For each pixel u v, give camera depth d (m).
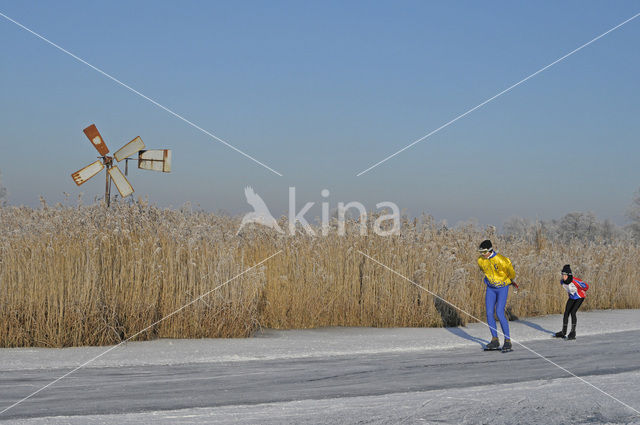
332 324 15.17
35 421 6.34
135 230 14.30
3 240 12.32
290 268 15.16
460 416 6.83
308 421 6.52
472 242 19.25
